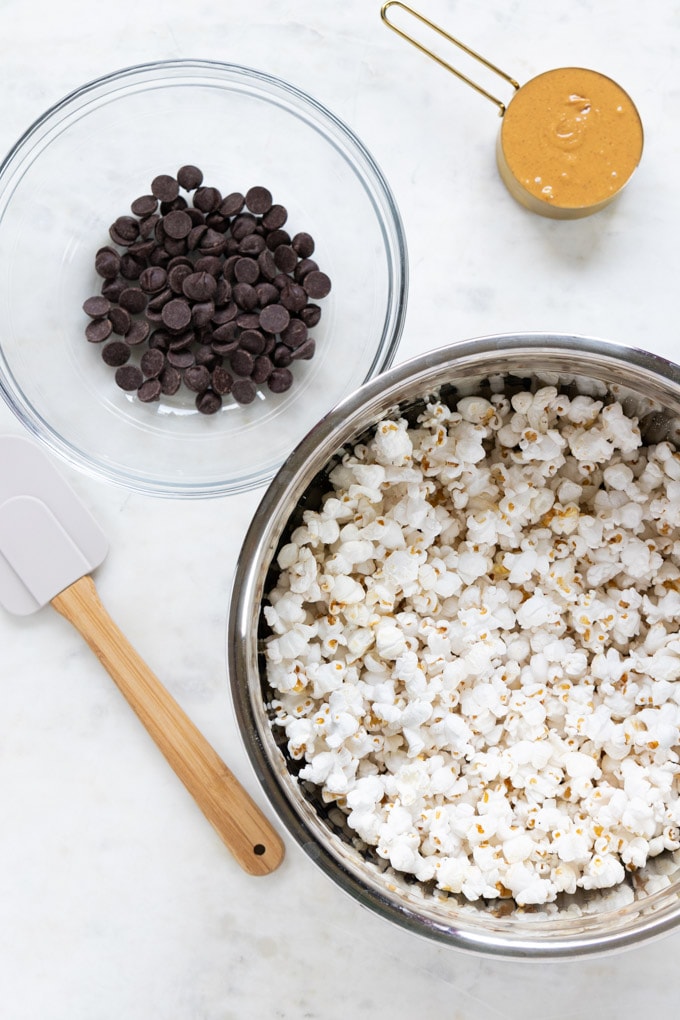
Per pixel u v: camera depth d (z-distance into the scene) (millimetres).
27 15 812
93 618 786
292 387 820
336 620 731
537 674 746
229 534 804
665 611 743
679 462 726
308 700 734
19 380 816
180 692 798
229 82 815
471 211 813
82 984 801
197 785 778
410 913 679
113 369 820
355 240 827
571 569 747
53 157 820
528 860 723
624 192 813
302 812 683
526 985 795
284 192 833
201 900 800
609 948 672
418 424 740
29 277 821
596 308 812
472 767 735
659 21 818
